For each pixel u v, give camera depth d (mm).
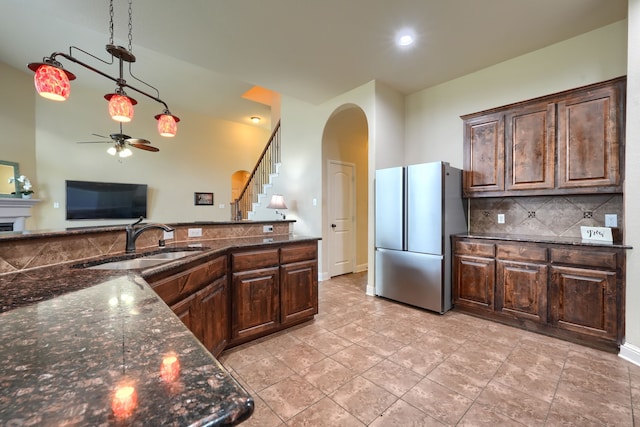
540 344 2406
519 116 2883
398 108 4125
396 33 2783
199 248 2252
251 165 8336
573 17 2557
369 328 2766
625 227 2160
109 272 1354
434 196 3109
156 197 6648
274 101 6230
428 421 1553
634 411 1601
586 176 2492
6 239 1318
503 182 3000
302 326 2812
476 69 3484
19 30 3799
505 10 2461
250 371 2041
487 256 2908
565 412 1605
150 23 2631
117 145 4074
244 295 2402
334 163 4832
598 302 2271
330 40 2900
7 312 821
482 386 1853
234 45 2984
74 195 5539
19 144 5012
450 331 2684
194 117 7250
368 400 1729
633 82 2068
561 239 2648
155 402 418
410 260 3330
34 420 373
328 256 4734
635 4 2041
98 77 5223
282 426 1521
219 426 384
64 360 543
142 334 669
